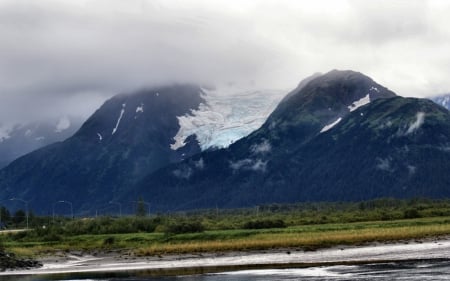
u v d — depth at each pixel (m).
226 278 90.75
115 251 149.38
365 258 112.44
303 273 93.06
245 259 120.31
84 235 192.25
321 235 146.62
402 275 85.50
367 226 170.62
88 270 114.38
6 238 195.75
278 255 123.25
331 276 87.94
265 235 152.00
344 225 178.00
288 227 179.50
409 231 148.62
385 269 93.50
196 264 116.38
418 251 118.75
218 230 177.00
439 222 175.38
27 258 137.75
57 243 172.50
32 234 198.38
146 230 199.00
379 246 129.75
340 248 129.25
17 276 108.19
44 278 101.56
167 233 171.00
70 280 96.31
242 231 164.00
